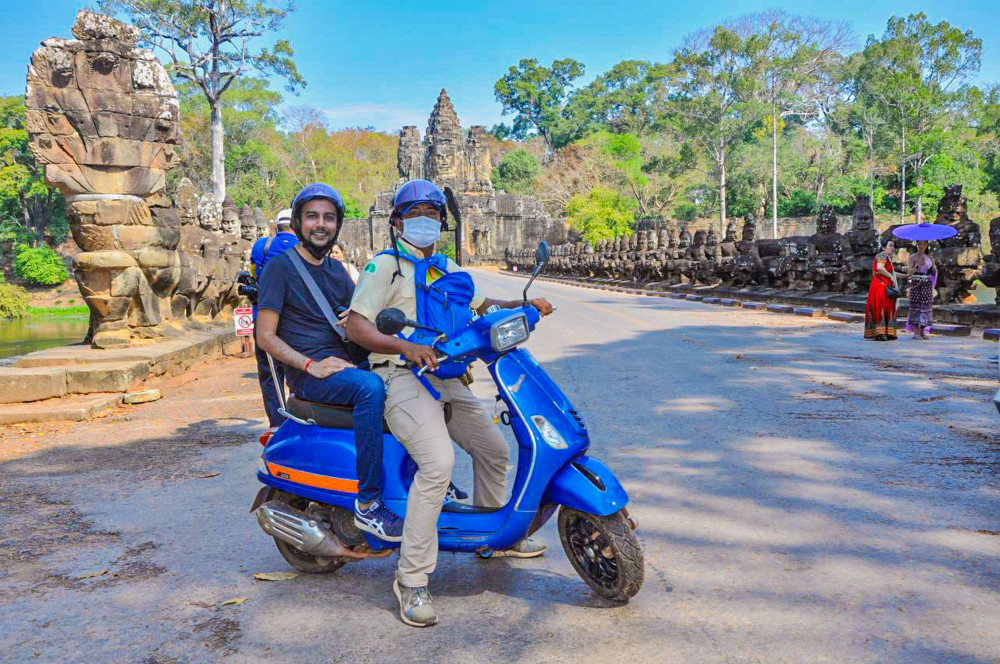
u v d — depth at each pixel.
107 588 3.76
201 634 3.26
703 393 8.32
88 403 8.72
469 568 3.92
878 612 3.26
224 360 13.39
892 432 6.34
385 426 3.53
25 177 73.31
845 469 5.36
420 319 3.42
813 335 13.77
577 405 7.88
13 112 78.88
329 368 3.43
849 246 18.84
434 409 3.38
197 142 84.56
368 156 129.25
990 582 3.51
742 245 25.41
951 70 72.56
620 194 89.12
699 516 4.53
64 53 11.00
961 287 15.41
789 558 3.87
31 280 68.25
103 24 11.10
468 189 87.06
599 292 33.62
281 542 3.92
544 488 3.25
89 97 11.12
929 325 12.74
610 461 5.77
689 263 31.11
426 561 3.33
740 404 7.69
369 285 3.35
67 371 9.30
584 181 90.00
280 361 3.58
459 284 3.51
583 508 3.18
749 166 82.94
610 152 94.94
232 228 17.11
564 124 127.81
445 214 3.53
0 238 71.81
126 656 3.08
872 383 8.59
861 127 85.25
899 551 3.91
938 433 6.25
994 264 14.02
